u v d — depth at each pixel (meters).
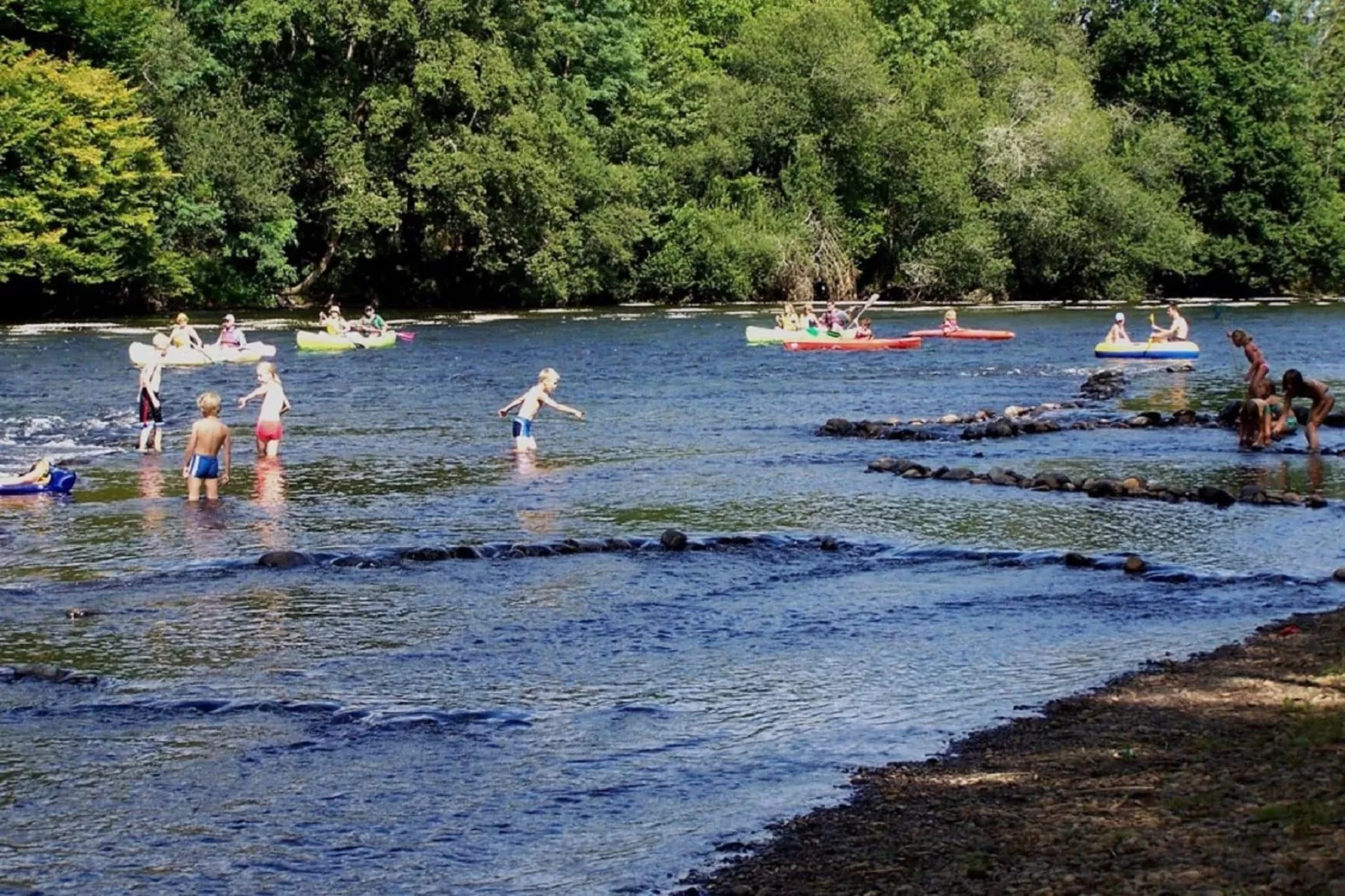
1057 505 20.52
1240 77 90.50
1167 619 14.27
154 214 61.94
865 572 16.62
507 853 8.64
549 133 70.25
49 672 12.53
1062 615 14.50
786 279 77.38
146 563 17.09
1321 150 94.75
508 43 71.94
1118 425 28.94
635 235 74.06
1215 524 19.06
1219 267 89.56
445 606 15.06
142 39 64.25
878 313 70.31
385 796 9.64
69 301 63.66
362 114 70.56
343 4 66.38
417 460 24.95
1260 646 12.84
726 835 8.82
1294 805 8.15
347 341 48.19
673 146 79.25
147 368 25.89
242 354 43.72
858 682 12.20
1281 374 39.31
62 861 8.59
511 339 52.50
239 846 8.80
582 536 18.52
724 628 14.13
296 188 72.44
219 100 67.31
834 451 25.84
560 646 13.48
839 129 80.75
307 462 24.69
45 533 18.78
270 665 12.90
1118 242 82.38
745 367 42.16
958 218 80.75
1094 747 10.02
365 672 12.66
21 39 62.41
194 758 10.44
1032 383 37.81
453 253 74.94
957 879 7.61
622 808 9.36
